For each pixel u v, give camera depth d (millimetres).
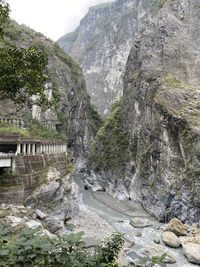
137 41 83438
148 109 64500
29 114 73812
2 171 31766
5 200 29953
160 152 55312
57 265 6148
